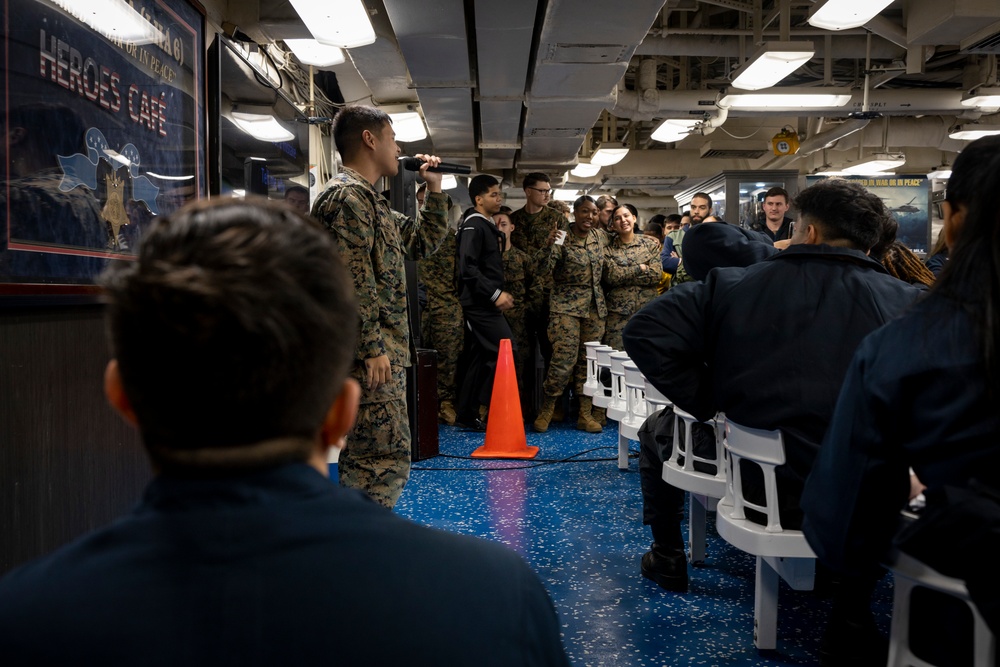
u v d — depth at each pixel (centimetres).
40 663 42
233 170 323
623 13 455
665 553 275
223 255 49
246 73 344
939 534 92
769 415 195
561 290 562
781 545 194
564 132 797
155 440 49
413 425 480
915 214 996
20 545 176
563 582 280
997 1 575
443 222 306
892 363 113
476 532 338
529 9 452
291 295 49
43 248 179
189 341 47
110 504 225
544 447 520
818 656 220
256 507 48
